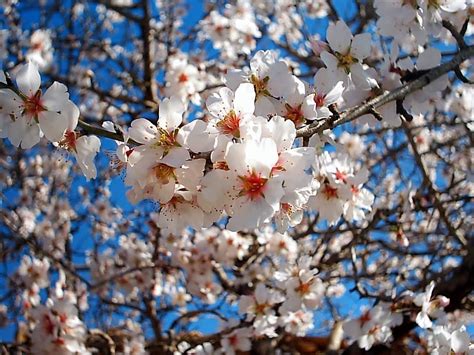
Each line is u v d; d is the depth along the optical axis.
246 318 3.99
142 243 5.23
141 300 5.77
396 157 5.50
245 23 5.19
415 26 2.19
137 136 1.65
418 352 4.09
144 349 4.71
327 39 2.09
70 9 5.92
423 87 2.22
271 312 3.79
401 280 4.55
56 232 5.61
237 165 1.52
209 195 1.55
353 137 5.38
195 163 1.58
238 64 5.38
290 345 5.20
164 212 1.75
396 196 5.35
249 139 1.52
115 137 1.70
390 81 2.19
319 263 4.62
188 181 1.61
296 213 1.83
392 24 2.19
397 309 3.18
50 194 6.12
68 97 1.76
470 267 3.90
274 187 1.51
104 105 6.05
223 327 4.19
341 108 2.25
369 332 3.28
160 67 5.79
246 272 4.95
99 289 5.28
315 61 5.03
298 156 1.54
